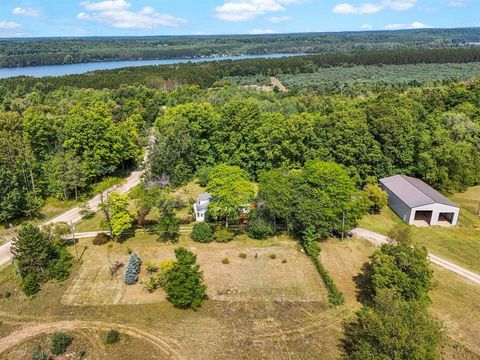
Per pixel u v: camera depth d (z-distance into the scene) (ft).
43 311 129.59
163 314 128.36
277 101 377.30
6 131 238.27
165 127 257.96
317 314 128.26
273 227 180.04
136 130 316.81
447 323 123.65
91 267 154.40
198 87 517.96
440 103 311.88
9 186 188.65
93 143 235.40
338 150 226.99
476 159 233.14
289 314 128.36
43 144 241.35
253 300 135.44
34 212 199.21
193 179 249.96
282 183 174.81
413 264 121.08
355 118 234.38
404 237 150.41
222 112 257.75
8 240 175.94
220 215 183.93
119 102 424.05
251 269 153.79
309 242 164.76
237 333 120.16
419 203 188.24
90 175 232.12
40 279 143.84
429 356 90.53
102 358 111.04
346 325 123.03
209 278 147.54
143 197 190.90
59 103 388.37
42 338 118.21
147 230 183.42
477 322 124.36
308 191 171.73
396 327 93.09
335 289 137.80
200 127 254.88
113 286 142.61
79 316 127.24
